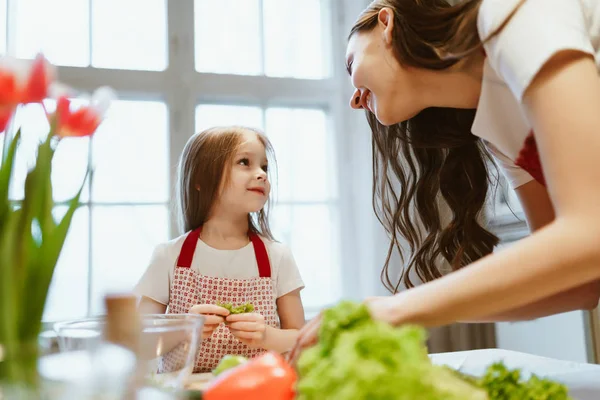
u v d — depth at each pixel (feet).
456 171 3.42
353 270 6.84
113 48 6.36
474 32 2.29
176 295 4.81
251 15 6.91
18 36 6.03
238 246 5.17
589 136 1.66
